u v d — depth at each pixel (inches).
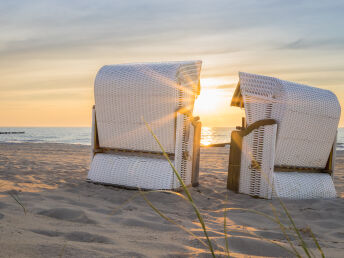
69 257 77.1
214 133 3464.6
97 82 246.5
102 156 249.3
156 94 224.2
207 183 277.6
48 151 616.4
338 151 852.0
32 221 115.7
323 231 148.6
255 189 229.9
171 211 172.7
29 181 237.5
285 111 221.8
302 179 236.8
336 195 248.4
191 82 241.6
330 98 247.9
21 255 74.0
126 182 230.5
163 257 86.7
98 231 112.7
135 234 113.6
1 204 139.2
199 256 90.7
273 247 109.7
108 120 245.8
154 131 229.8
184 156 233.1
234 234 129.5
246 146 238.2
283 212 186.2
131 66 243.8
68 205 160.4
